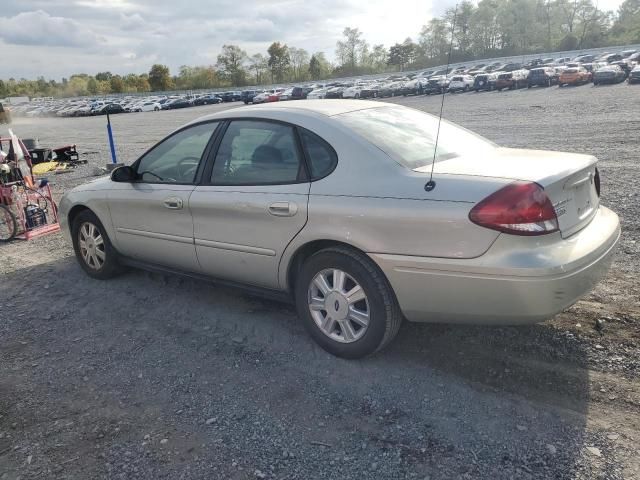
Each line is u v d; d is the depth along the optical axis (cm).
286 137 372
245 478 258
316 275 356
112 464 273
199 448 281
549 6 11181
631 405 292
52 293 513
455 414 296
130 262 499
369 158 335
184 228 424
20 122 5344
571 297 291
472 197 293
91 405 327
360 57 13600
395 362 352
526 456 261
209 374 353
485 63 8444
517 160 339
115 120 4828
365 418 298
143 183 460
